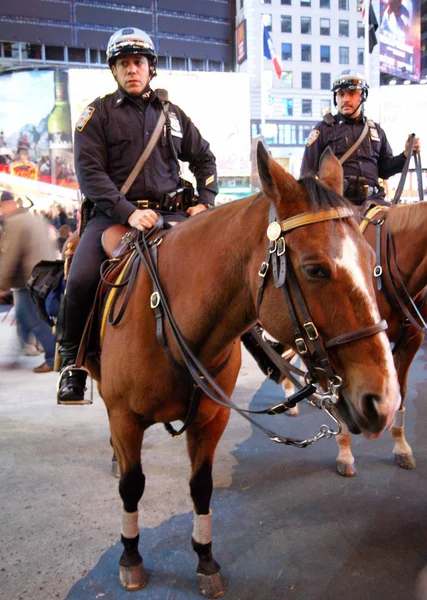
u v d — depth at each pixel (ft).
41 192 54.29
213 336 6.17
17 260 19.38
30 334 21.62
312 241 4.83
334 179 5.82
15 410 15.20
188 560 8.23
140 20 118.32
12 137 53.62
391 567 8.06
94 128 8.37
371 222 11.02
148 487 10.53
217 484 10.74
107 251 7.97
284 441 6.19
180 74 56.95
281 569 8.03
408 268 10.33
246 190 59.36
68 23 113.19
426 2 148.25
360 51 141.49
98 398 16.31
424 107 43.80
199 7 122.01
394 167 13.55
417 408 14.85
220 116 58.23
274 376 8.43
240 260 5.72
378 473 11.12
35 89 53.42
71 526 9.19
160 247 6.95
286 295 5.01
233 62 127.34
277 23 133.59
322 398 5.13
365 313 4.72
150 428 13.79
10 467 11.49
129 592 7.54
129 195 8.59
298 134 134.51
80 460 11.84
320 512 9.64
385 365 4.70
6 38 110.01
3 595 7.47
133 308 6.79
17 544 8.66
